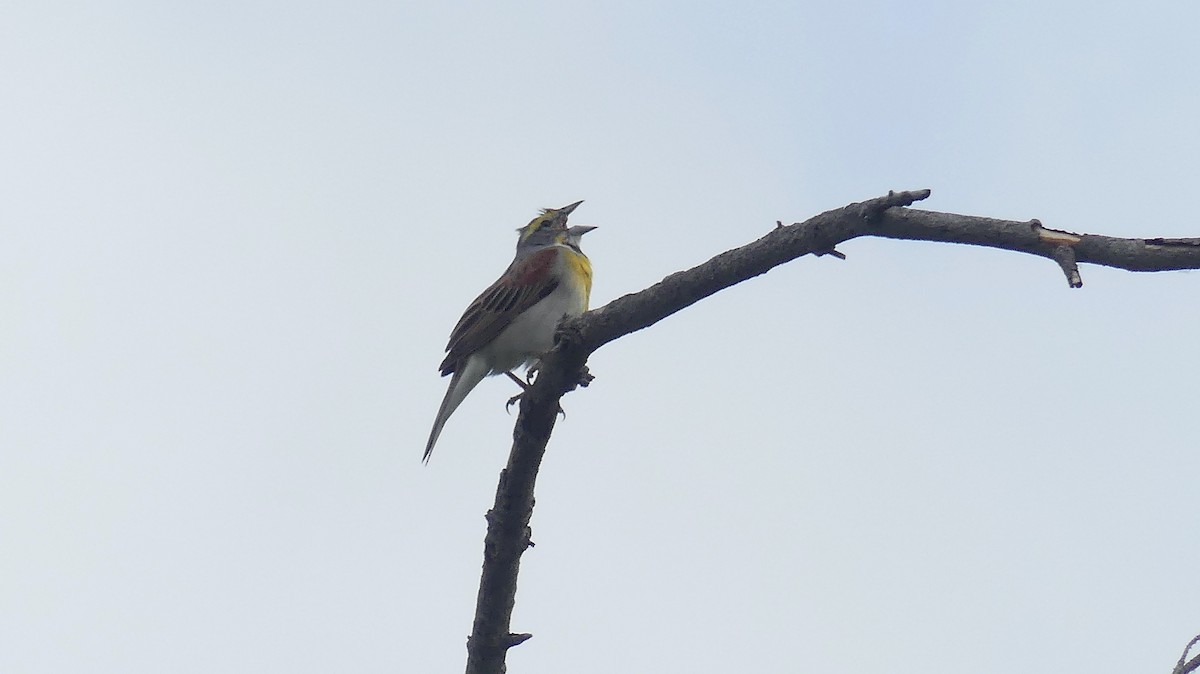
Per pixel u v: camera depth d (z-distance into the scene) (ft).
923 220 27.66
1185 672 25.55
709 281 31.86
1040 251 26.03
